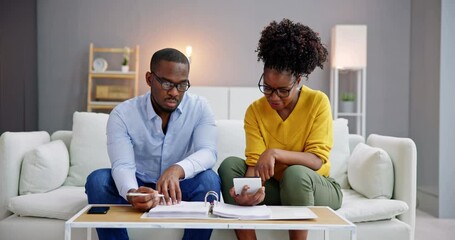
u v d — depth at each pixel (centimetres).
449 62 408
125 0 518
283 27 193
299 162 196
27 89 468
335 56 485
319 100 208
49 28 518
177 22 521
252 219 153
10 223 223
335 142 277
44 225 223
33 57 498
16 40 425
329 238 217
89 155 276
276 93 192
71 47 519
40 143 277
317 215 162
